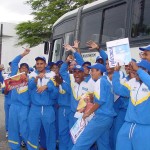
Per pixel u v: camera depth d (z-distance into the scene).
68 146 6.80
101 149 5.81
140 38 6.25
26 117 6.81
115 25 7.14
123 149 4.74
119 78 5.11
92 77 5.85
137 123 4.60
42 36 22.62
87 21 8.28
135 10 6.54
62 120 6.77
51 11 21.94
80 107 5.77
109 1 7.41
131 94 4.74
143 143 4.55
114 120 5.98
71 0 21.62
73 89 6.36
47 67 6.98
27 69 7.38
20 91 6.86
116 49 4.96
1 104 17.08
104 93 5.40
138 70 4.54
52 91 6.48
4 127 10.70
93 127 5.44
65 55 9.27
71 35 9.02
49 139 6.73
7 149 7.90
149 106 4.55
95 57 7.58
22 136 6.89
